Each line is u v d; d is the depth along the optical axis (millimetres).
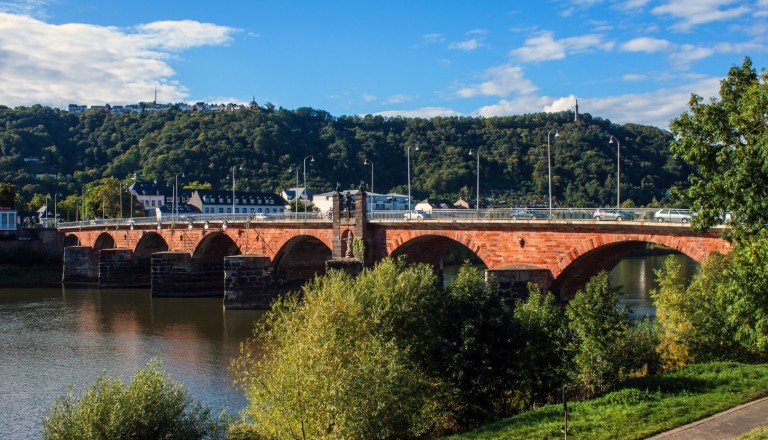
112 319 85500
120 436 29672
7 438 42562
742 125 29172
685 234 50469
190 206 197750
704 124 31594
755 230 29688
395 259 78375
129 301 104750
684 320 45781
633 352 41250
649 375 38656
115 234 137000
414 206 176500
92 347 67562
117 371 57562
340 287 41906
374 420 31750
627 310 40219
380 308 39469
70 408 31250
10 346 68438
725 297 31625
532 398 38000
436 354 38594
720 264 45656
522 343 37188
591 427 27453
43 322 83625
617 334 39344
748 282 29438
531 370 37062
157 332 75562
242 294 95625
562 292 63031
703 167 32094
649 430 26188
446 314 38812
